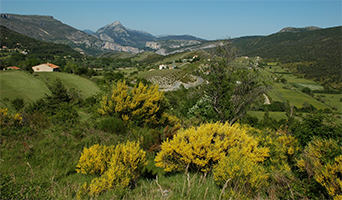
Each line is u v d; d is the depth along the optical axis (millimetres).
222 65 10062
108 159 4184
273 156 4719
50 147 5820
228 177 3332
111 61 180000
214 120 9938
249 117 16109
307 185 3471
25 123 7660
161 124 9414
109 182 3400
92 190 3291
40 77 63125
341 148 3398
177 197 3164
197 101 11516
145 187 3652
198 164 4074
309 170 3549
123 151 3879
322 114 6344
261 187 3533
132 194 3361
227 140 4441
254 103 10258
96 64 157125
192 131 4492
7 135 6297
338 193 3002
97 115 9391
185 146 4172
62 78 65500
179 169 4352
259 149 4590
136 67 161500
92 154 4215
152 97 8969
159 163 4352
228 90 9789
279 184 3754
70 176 4367
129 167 3838
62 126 7406
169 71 103938
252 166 3424
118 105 8562
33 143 6000
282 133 7387
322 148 3461
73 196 3291
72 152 5691
